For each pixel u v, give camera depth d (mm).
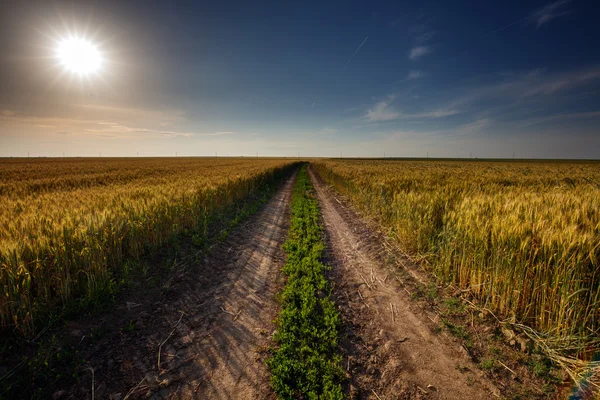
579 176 18141
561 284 3592
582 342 3400
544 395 2932
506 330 3900
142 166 39500
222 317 4523
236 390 3105
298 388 3113
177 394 3035
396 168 31719
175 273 5977
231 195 13539
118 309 4492
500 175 18859
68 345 3596
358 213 12461
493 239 4434
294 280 5707
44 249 4176
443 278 5484
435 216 6789
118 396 2967
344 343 3906
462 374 3275
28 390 2939
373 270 6371
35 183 14859
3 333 3557
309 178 33875
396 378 3271
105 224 5469
